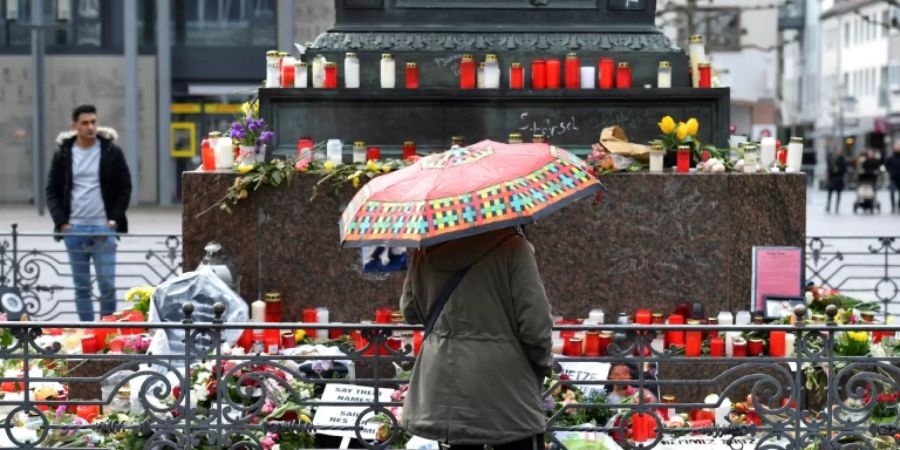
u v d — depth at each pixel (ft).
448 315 55.62
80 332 85.05
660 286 81.05
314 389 73.51
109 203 116.98
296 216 81.92
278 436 68.18
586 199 80.69
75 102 303.89
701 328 62.90
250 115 86.58
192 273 77.82
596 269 81.00
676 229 80.84
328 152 83.10
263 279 82.17
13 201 307.37
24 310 111.96
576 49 86.43
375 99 85.35
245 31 301.84
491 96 84.99
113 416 68.39
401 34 87.15
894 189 308.60
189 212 82.23
